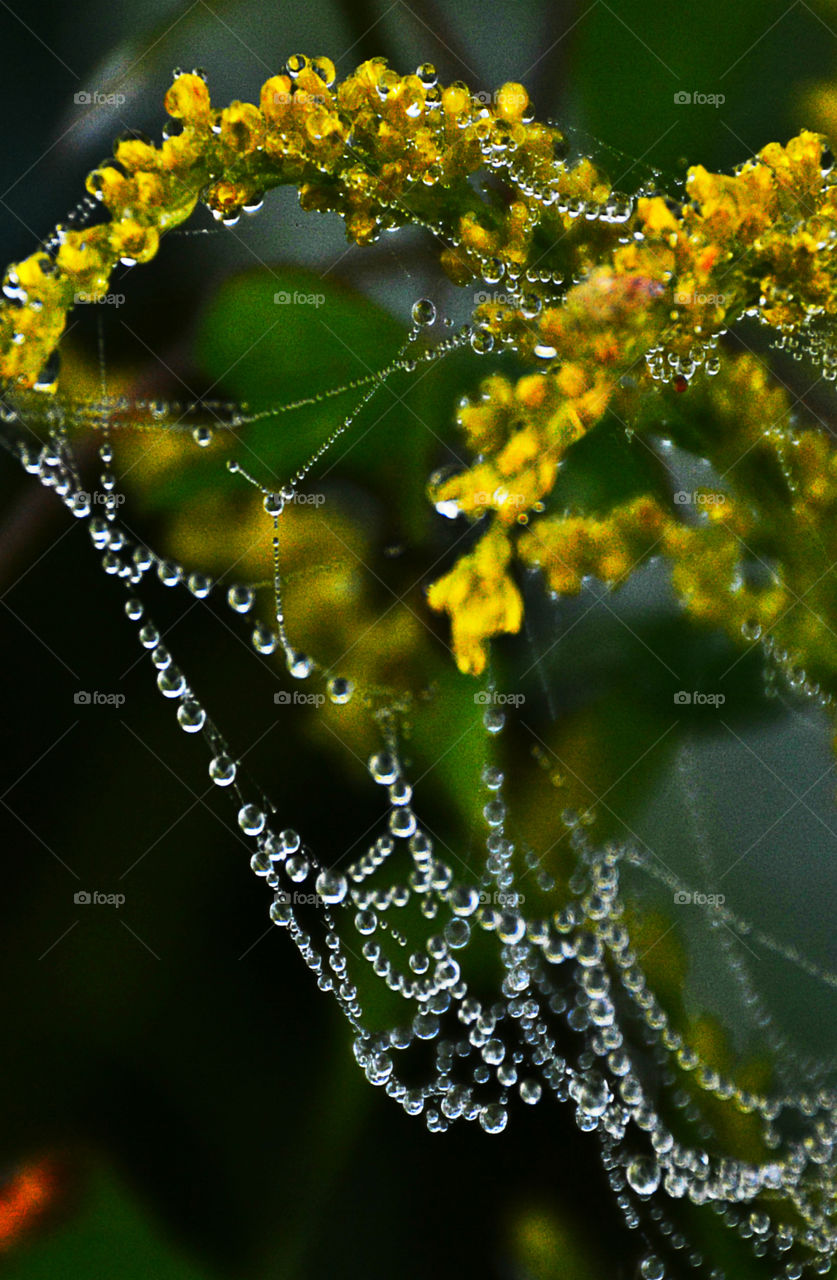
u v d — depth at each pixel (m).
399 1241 0.40
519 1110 0.40
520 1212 0.40
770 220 0.38
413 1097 0.40
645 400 0.38
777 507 0.39
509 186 0.38
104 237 0.38
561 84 0.40
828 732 0.40
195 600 0.40
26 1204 0.39
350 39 0.41
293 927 0.40
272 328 0.40
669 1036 0.41
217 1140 0.40
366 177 0.38
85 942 0.40
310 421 0.40
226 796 0.40
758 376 0.38
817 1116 0.41
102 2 0.40
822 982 0.41
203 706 0.40
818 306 0.38
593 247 0.38
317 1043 0.40
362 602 0.40
